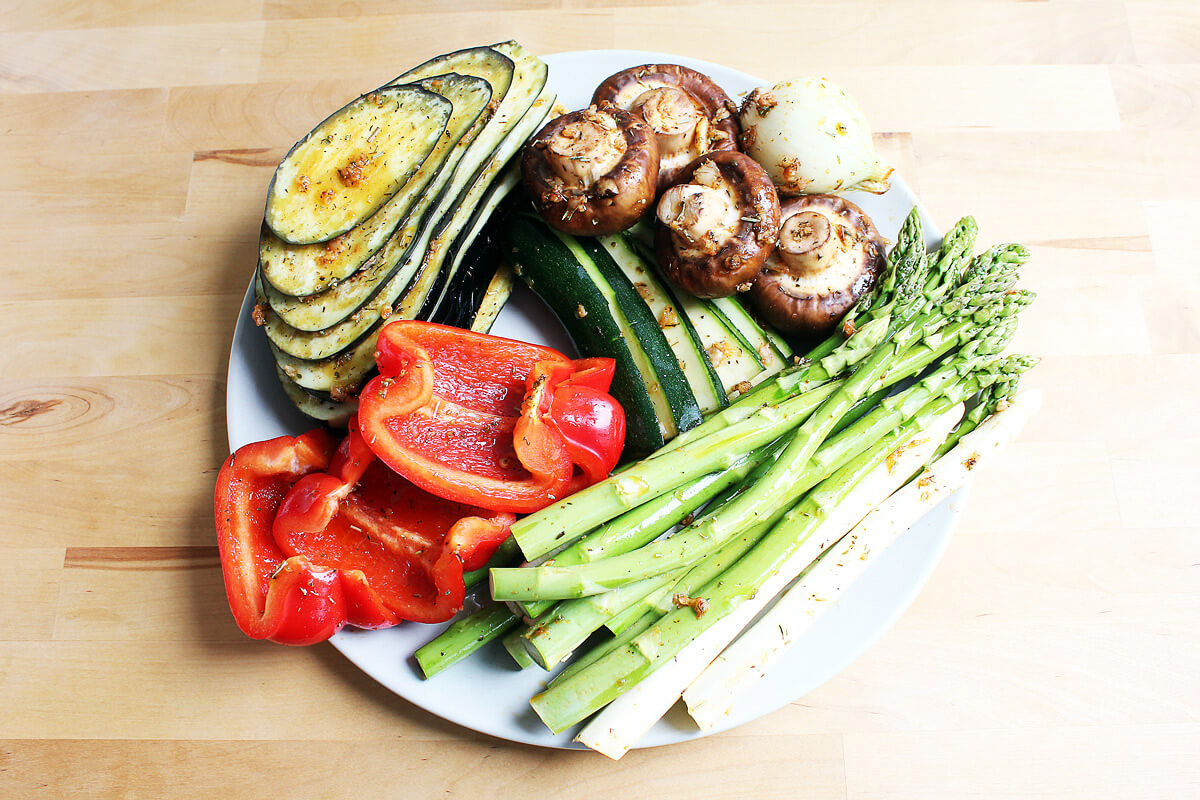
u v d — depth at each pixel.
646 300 0.44
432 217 0.42
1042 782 0.43
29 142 0.51
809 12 0.53
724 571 0.40
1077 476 0.46
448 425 0.42
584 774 0.43
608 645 0.40
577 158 0.41
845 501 0.41
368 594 0.39
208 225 0.49
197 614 0.44
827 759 0.43
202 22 0.53
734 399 0.43
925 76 0.52
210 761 0.43
